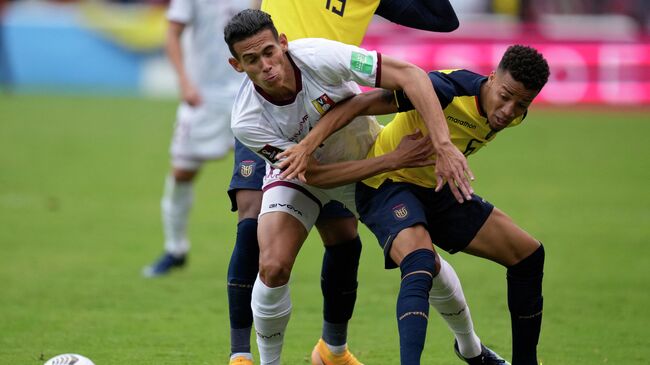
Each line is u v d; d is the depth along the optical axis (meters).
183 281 27.88
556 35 62.56
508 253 17.02
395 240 16.39
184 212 28.97
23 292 26.38
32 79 72.81
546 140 54.53
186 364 19.53
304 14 19.44
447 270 17.64
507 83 15.90
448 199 17.16
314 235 35.34
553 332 22.30
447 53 60.47
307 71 16.44
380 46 60.88
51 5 74.19
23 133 57.19
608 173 45.81
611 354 20.41
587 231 34.44
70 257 30.89
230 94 28.91
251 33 15.80
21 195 41.19
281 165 16.23
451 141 16.72
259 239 17.27
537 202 39.34
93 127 59.53
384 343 21.45
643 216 36.97
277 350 17.86
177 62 29.12
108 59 72.12
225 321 23.38
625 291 26.50
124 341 21.42
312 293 26.44
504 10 68.44
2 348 20.75
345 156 17.83
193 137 28.72
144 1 73.06
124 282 27.67
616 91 61.94
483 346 18.88
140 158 50.38
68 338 21.67
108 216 37.53
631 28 66.19
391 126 17.73
